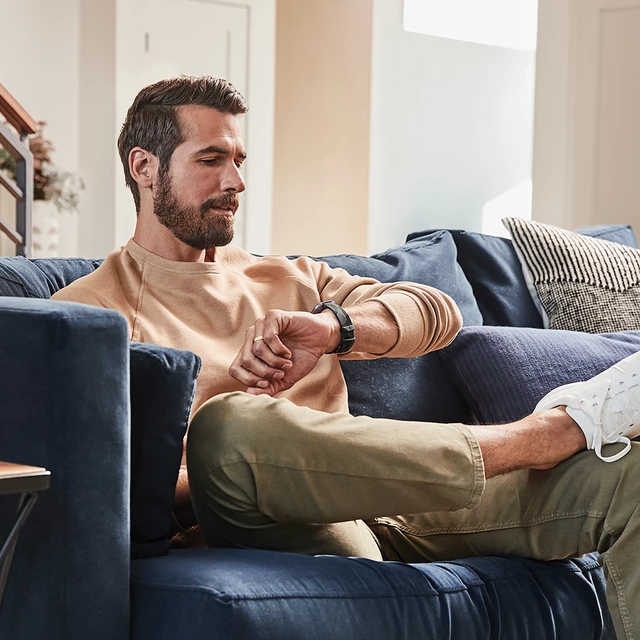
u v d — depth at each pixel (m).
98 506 1.22
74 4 6.02
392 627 1.32
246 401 1.44
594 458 1.54
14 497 1.24
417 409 2.16
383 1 6.26
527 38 6.71
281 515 1.43
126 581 1.25
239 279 1.93
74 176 5.68
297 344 1.70
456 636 1.39
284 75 6.78
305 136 6.68
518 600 1.49
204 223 1.85
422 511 1.45
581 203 4.66
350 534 1.54
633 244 3.07
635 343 2.34
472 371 2.22
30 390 1.22
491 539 1.63
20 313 1.24
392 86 6.32
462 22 6.45
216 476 1.42
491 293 2.56
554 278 2.62
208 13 6.12
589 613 1.57
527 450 1.53
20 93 5.91
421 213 6.41
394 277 2.26
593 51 4.60
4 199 5.75
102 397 1.23
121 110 5.91
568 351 2.25
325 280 2.06
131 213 6.04
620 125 4.61
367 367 2.10
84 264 1.97
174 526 1.61
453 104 6.46
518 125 6.72
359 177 6.39
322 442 1.39
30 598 1.22
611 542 1.51
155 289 1.82
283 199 6.80
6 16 5.84
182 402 1.36
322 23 6.58
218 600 1.19
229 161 1.88
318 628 1.24
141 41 5.93
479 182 6.59
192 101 1.86
